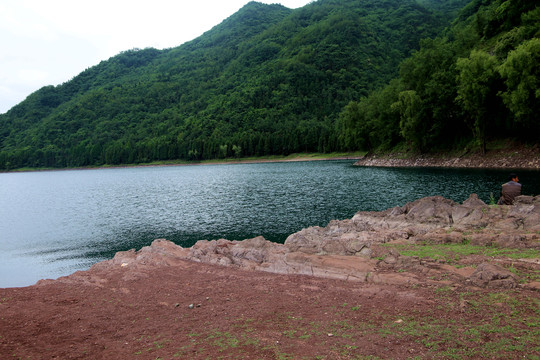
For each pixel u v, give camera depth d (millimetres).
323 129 149375
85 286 11273
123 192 63312
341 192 41438
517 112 48625
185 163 175125
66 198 58875
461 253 11367
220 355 6195
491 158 57031
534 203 16469
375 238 15508
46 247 25953
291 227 26438
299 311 8164
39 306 9461
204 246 15492
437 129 68312
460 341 6043
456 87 62938
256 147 160125
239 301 9188
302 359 5836
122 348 6801
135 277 11844
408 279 9469
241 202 40594
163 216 35500
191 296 9875
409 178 49125
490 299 7648
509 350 5621
